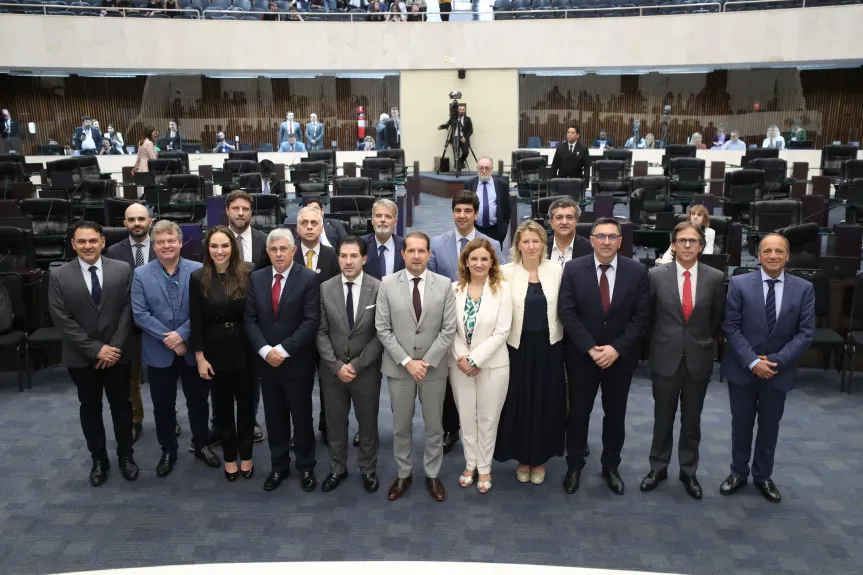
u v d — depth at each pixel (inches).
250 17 693.9
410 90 722.2
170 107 736.3
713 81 706.8
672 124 722.2
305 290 172.7
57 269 179.8
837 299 249.8
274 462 181.3
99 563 149.4
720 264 256.1
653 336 174.9
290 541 156.8
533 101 732.0
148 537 159.0
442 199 636.1
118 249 214.5
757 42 649.6
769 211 357.1
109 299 180.1
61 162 521.3
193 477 186.7
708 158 652.7
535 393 174.2
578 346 168.2
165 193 437.1
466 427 177.6
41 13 651.5
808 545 154.5
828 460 192.7
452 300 170.7
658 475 178.9
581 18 686.5
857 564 147.9
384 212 199.6
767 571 145.6
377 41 707.4
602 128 733.3
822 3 630.5
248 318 174.1
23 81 705.6
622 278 169.2
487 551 152.6
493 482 183.5
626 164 521.7
